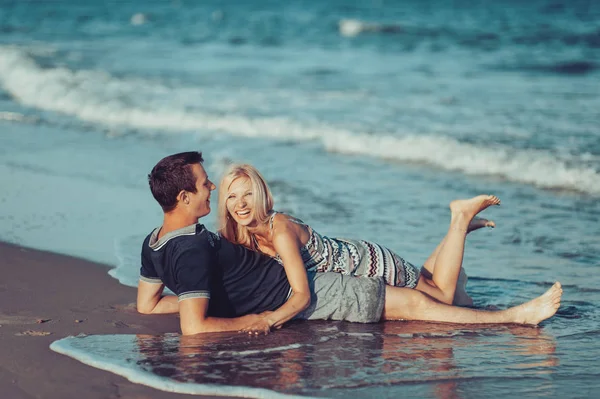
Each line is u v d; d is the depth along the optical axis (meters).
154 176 4.65
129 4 56.91
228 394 3.69
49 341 4.38
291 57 23.95
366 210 7.95
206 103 15.05
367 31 31.86
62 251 6.25
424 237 7.02
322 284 4.92
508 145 10.85
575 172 9.35
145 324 4.77
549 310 4.89
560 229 7.34
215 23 38.28
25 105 15.30
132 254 6.22
